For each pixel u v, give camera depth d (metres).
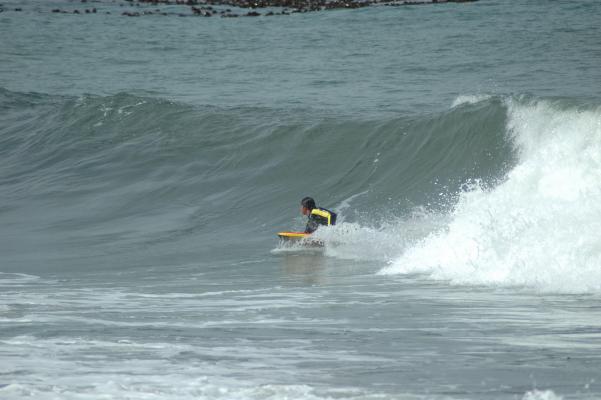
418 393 14.29
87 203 75.44
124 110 97.19
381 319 24.31
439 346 19.33
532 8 192.00
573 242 33.78
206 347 19.48
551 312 25.05
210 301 30.52
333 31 182.25
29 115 111.56
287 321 24.16
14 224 69.88
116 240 60.38
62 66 157.50
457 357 17.81
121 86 132.88
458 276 34.72
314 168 72.62
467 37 161.38
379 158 70.12
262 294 32.78
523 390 14.44
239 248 54.22
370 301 28.98
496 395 14.08
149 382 15.29
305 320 24.34
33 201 78.00
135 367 16.89
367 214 60.66
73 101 103.81
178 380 15.48
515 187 41.97
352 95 110.12
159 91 124.94
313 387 14.80
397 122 73.56
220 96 115.81
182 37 187.25
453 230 38.91
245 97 113.31
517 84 114.12
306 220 62.72
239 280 39.38
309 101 105.75
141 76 142.75
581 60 132.25
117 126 94.69
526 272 32.97
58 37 193.50
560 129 59.75
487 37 159.88
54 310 27.66
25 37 193.50
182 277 41.94
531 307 26.27
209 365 17.12
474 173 62.34
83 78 143.88
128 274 44.44
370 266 42.19
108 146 90.81
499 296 29.22
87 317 25.34
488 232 37.16
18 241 62.19
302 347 19.45
